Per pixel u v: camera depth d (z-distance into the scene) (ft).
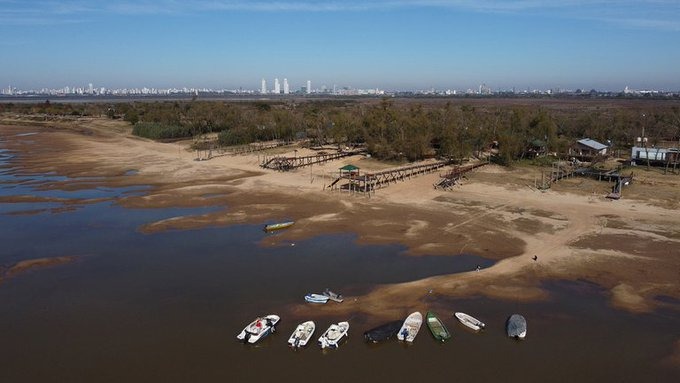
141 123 607.78
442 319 135.13
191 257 182.09
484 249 187.62
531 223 217.77
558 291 152.15
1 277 164.45
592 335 127.65
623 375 111.96
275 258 180.55
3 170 353.92
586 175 312.50
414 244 193.88
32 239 202.39
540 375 111.86
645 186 281.13
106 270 170.19
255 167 361.51
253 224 221.87
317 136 495.41
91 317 137.59
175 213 240.73
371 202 257.75
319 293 150.51
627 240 194.70
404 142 371.76
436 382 109.09
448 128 386.93
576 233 203.72
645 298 147.23
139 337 127.03
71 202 261.44
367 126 437.99
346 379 110.01
